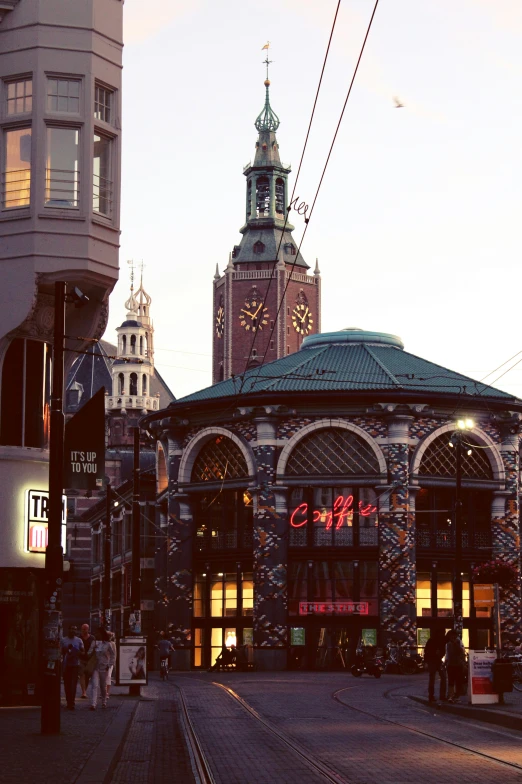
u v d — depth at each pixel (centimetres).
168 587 7925
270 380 7900
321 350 8356
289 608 7500
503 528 7706
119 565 9944
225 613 7788
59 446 2527
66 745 2245
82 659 3988
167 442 8100
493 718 3030
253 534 7612
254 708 3662
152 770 2005
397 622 7275
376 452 7444
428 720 3142
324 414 7531
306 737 2634
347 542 7488
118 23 3425
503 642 7575
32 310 3253
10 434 3350
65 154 3291
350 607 7388
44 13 3291
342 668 7356
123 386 16900
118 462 13038
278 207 17712
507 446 7756
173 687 5147
